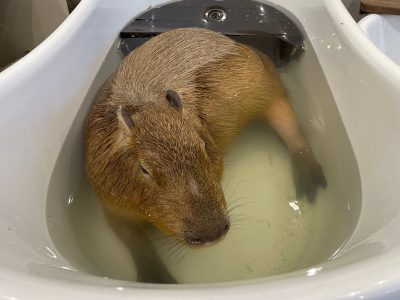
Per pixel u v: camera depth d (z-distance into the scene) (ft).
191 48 2.21
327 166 1.98
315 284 0.92
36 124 1.75
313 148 2.09
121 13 2.46
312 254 1.68
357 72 1.79
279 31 2.48
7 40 3.66
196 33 2.28
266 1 2.64
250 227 1.85
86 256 1.68
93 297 0.93
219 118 2.12
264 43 2.51
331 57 2.08
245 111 2.27
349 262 1.05
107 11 2.30
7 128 1.60
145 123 1.70
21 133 1.67
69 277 1.15
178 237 1.59
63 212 1.79
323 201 1.87
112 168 1.80
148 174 1.65
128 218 1.87
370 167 1.65
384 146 1.59
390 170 1.51
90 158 1.93
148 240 1.84
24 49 3.69
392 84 1.56
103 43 2.30
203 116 2.06
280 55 2.50
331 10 2.05
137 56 2.19
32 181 1.68
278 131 2.24
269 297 0.91
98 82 2.25
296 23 2.50
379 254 1.02
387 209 1.41
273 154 2.15
